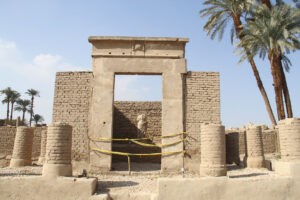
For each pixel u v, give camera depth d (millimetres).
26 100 39250
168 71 12609
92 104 12266
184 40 12844
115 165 13477
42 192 8570
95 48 12805
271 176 9078
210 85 12625
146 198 8602
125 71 12578
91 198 8391
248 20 20266
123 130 19188
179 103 12305
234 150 14070
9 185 8617
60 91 12438
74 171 11594
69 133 9359
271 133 19094
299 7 19000
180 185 8500
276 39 17297
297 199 8789
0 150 16688
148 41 12875
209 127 9633
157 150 16297
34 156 17297
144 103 19594
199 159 11914
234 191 8641
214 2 20312
